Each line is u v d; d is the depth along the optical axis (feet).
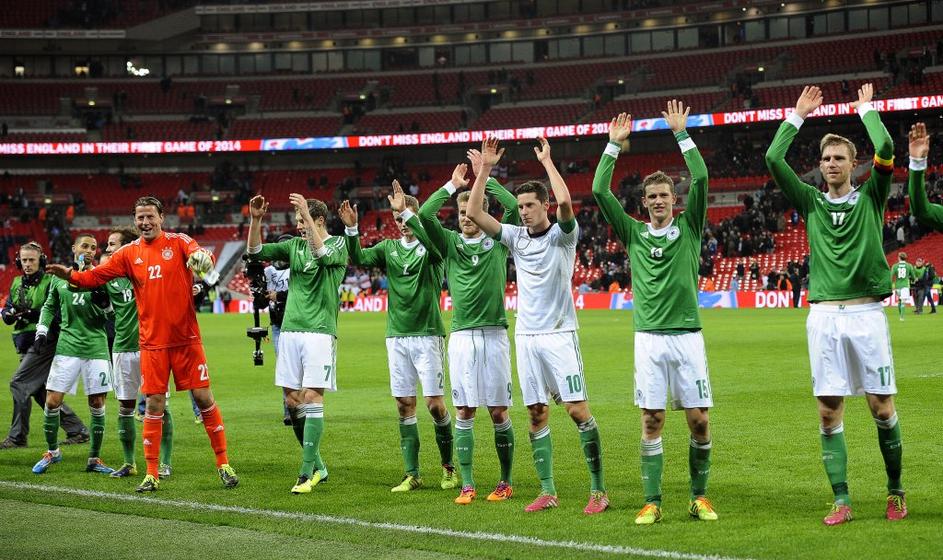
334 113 352.69
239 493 45.21
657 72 338.75
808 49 324.80
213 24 370.53
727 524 37.32
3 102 343.46
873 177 37.81
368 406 75.72
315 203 49.85
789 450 52.31
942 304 220.84
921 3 319.47
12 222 315.17
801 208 39.60
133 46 362.94
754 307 236.84
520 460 52.70
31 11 359.87
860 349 37.52
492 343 44.14
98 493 45.39
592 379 90.94
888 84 297.94
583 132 311.27
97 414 52.21
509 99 346.13
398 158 354.74
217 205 333.01
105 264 47.47
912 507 39.22
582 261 282.15
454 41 366.63
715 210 294.46
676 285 38.81
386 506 42.22
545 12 360.89
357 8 363.97
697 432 38.73
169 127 343.26
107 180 345.10
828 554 32.63
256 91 360.48
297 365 47.93
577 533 36.60
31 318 59.82
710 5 336.49
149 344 47.03
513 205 49.32
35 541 36.42
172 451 55.88
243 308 274.77
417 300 46.68
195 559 33.78
